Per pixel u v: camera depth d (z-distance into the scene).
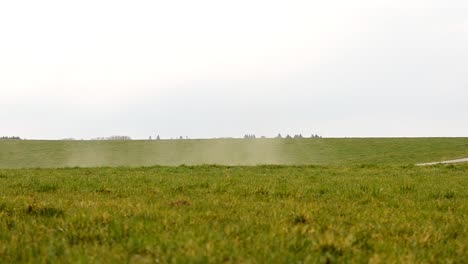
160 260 5.99
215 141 97.88
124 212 9.41
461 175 25.52
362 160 69.94
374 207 11.64
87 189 16.34
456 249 6.98
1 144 91.19
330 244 6.74
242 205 11.41
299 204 11.42
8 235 7.26
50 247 6.43
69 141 98.12
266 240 6.96
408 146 81.25
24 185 17.97
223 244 6.59
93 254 6.18
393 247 6.84
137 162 79.12
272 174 26.19
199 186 17.70
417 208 11.67
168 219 8.64
